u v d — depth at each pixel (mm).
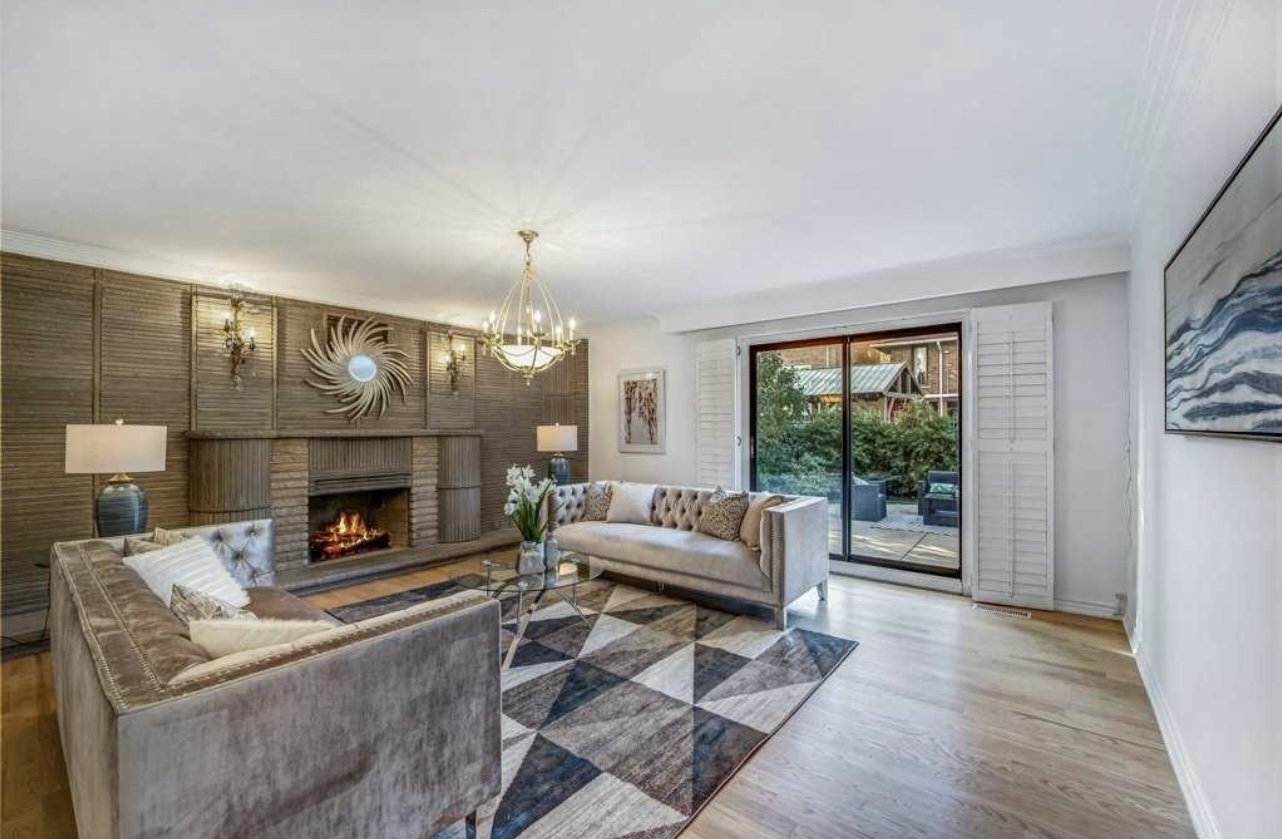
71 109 2045
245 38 1671
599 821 1828
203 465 4047
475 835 1712
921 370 4598
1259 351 1291
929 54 1769
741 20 1609
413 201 2885
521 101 2016
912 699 2623
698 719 2453
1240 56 1488
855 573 4777
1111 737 2309
